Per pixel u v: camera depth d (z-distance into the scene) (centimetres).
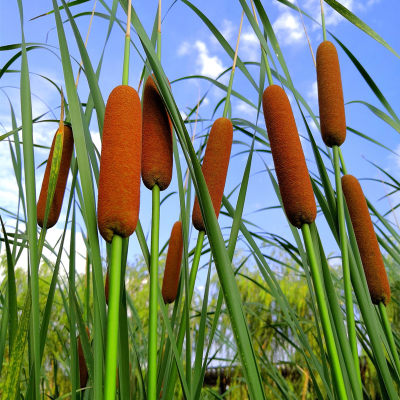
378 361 51
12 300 44
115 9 62
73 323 53
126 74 42
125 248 44
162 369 53
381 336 59
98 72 59
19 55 66
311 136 59
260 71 64
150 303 42
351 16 53
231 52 66
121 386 40
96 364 37
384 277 60
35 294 34
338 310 47
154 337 41
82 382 71
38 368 33
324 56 60
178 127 39
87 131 47
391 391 49
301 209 45
